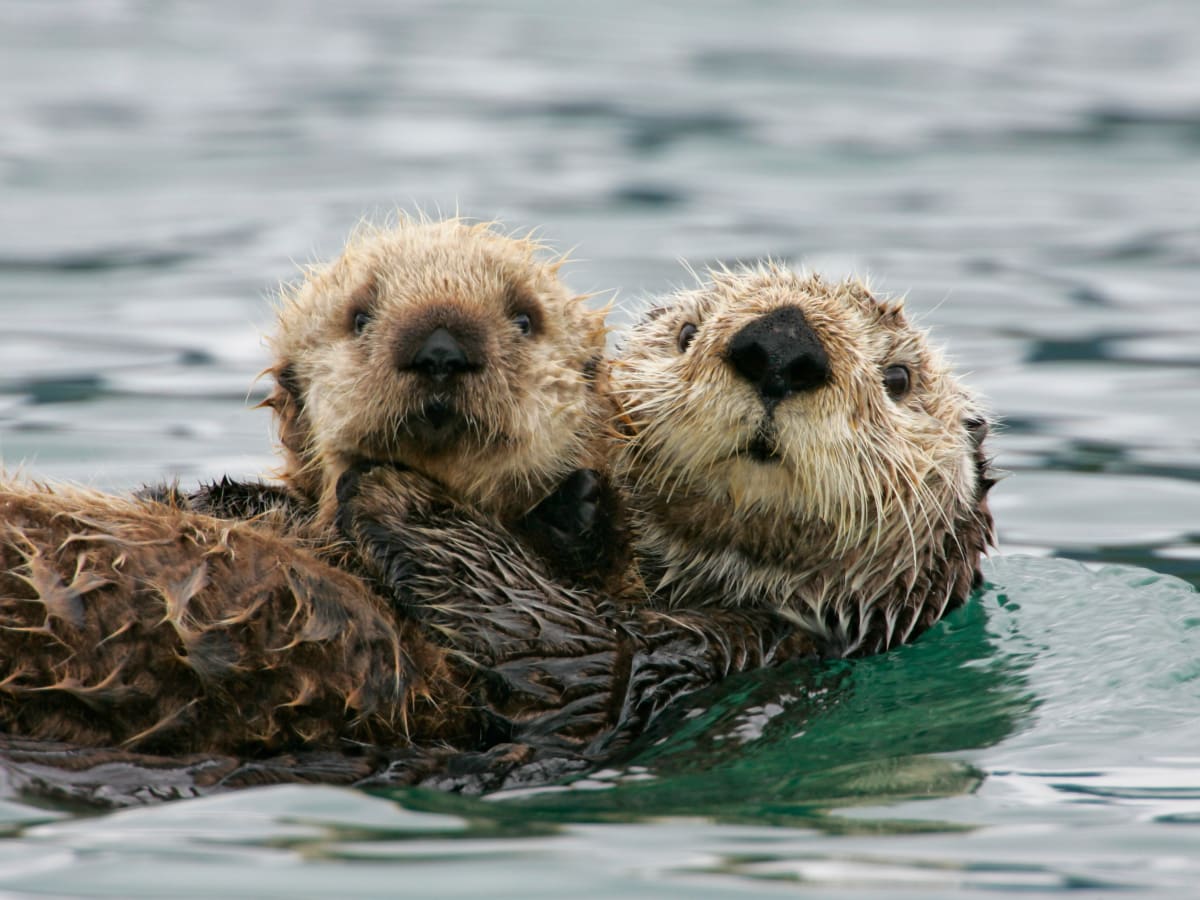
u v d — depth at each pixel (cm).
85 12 5591
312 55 4916
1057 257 2916
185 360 2298
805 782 1130
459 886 905
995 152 3784
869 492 1401
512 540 1291
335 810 1023
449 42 5212
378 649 1175
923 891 912
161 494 1381
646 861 952
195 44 5062
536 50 5062
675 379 1370
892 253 2903
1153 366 2366
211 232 2948
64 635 1079
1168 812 1058
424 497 1275
